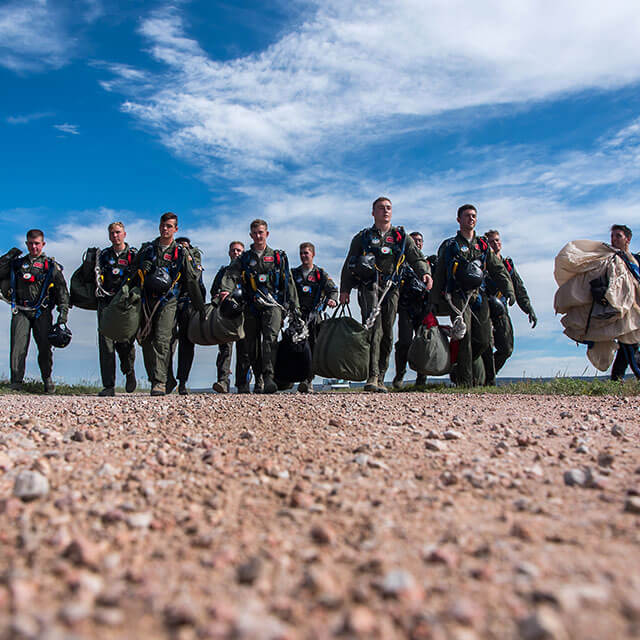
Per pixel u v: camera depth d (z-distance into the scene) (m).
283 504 2.48
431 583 1.71
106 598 1.60
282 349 8.67
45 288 10.49
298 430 4.23
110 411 5.54
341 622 1.50
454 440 3.89
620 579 1.71
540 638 1.39
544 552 1.92
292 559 1.91
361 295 8.29
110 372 9.31
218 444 3.69
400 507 2.42
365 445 3.55
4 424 4.65
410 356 8.98
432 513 2.34
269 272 8.74
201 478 2.86
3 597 1.60
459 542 2.02
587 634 1.43
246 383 9.59
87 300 9.78
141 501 2.50
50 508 2.37
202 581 1.74
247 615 1.52
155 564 1.87
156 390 8.48
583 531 2.13
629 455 3.46
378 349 8.34
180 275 8.81
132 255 9.33
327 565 1.86
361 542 2.04
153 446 3.58
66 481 2.78
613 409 5.93
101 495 2.57
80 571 1.81
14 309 10.41
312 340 9.49
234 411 5.34
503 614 1.53
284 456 3.33
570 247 9.37
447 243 9.09
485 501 2.52
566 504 2.47
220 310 8.89
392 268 8.27
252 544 2.03
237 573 1.78
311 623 1.51
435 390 9.44
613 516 2.29
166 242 8.56
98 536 2.10
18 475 2.77
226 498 2.55
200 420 4.75
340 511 2.37
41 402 7.11
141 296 8.51
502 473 2.95
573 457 3.40
